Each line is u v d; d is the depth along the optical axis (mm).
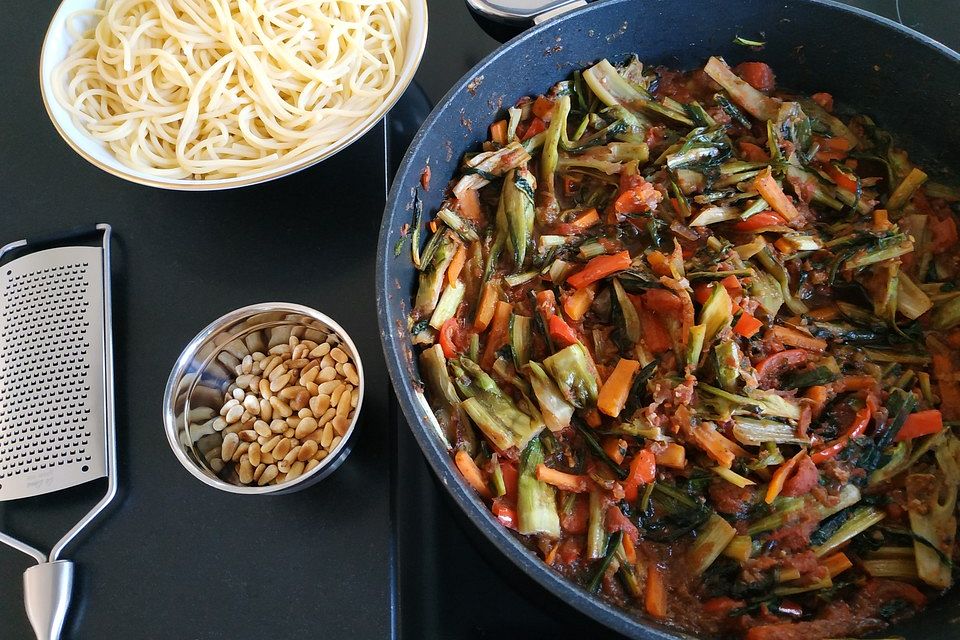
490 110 384
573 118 403
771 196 360
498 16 420
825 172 384
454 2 478
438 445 283
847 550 313
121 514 344
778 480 304
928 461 322
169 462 353
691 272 347
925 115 375
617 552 305
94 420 354
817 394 323
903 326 349
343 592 328
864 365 339
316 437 347
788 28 380
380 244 312
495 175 379
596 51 392
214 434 354
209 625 323
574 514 316
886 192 381
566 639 332
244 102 411
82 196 418
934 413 319
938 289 354
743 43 394
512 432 317
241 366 365
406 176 333
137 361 374
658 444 312
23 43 470
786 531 306
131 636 322
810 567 299
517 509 309
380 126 427
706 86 405
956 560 302
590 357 332
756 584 300
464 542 355
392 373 285
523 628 335
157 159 407
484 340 353
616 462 315
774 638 285
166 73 406
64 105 389
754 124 397
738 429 311
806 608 299
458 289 357
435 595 344
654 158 390
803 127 385
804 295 358
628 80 399
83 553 336
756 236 359
